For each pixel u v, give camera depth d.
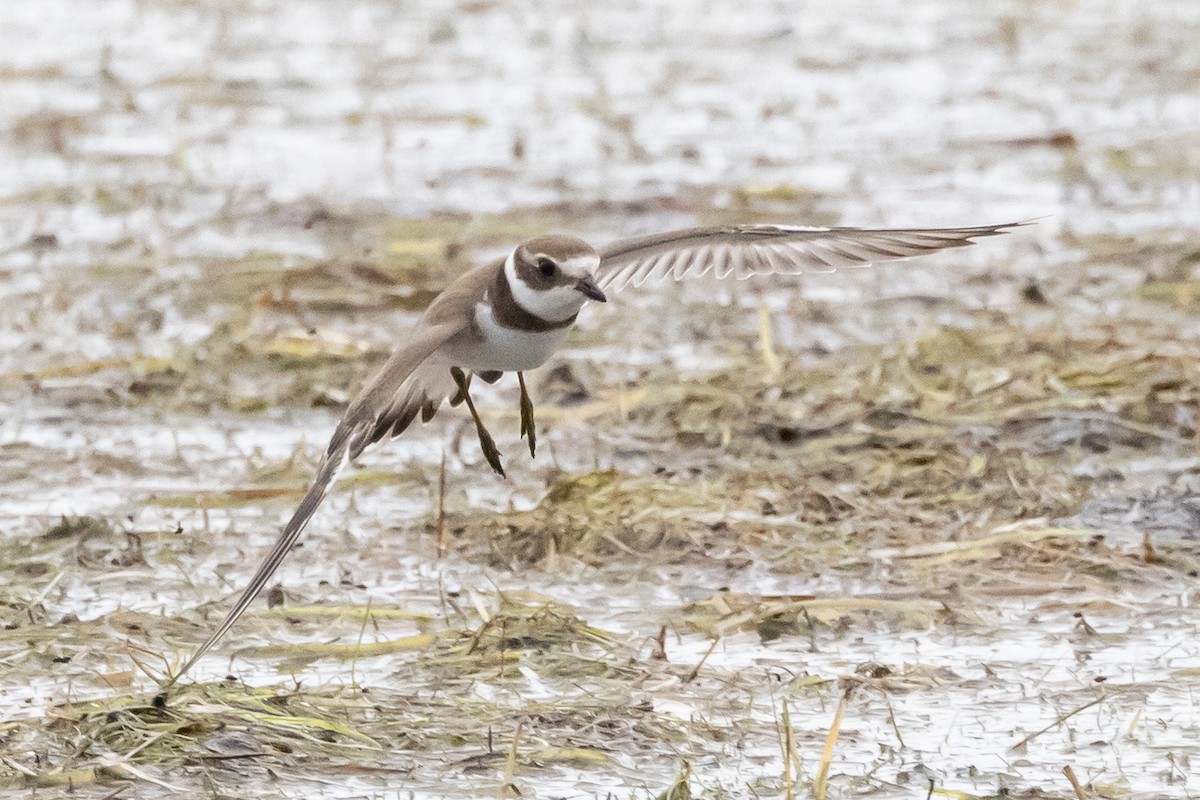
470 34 32.12
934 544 13.07
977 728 10.48
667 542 13.18
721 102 27.69
